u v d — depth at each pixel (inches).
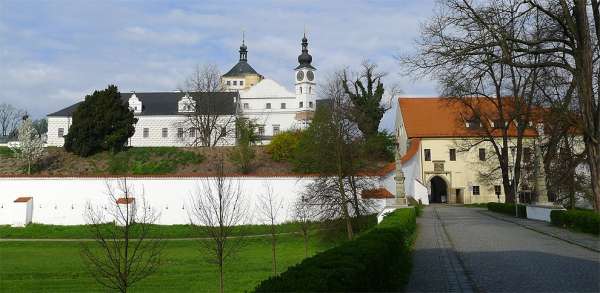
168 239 1450.5
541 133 1934.1
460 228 1037.2
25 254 1248.2
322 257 359.3
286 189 1583.4
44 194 1600.6
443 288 456.1
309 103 4493.1
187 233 1514.5
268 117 4483.3
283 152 2369.6
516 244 754.8
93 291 825.5
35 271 1014.4
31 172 2322.8
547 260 595.5
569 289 436.5
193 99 3282.5
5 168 2368.4
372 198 1476.4
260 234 1518.2
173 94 4111.7
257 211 1572.3
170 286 876.0
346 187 1457.9
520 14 1070.4
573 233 908.6
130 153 2501.2
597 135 1042.7
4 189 1601.9
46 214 1590.8
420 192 2450.8
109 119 2495.1
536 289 439.2
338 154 1455.5
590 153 1062.4
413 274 524.1
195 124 3267.7
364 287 338.6
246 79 5565.9
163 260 1135.6
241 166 2354.8
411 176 2315.5
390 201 1480.1
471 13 1082.1
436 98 3034.0
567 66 1072.2
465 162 2792.8
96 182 1594.5
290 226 1553.9
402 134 3056.1
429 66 1122.7
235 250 1202.6
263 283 283.9
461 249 705.0
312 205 1450.5
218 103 3356.3
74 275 973.2
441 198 2866.6
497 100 1926.7
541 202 1331.2
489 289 445.1
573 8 1065.5
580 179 1845.5
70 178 1603.1
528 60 1155.9
